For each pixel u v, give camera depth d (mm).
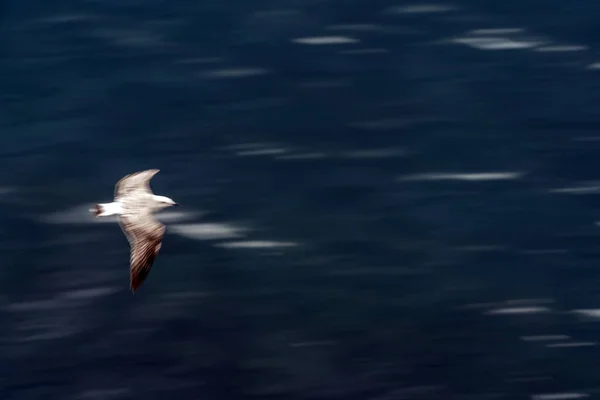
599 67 39781
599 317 30062
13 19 43469
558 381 28438
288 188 34688
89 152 36375
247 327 29734
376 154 36188
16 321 29984
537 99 38469
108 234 32500
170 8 43812
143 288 30703
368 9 43438
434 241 32531
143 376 28547
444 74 39938
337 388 28203
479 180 34875
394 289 30984
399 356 29078
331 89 39344
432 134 37000
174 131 37375
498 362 28953
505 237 32656
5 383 28484
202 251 31984
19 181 34969
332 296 30719
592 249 32156
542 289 30938
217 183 34875
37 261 31703
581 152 35938
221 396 28062
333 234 32781
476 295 30797
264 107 38531
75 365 28859
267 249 32156
